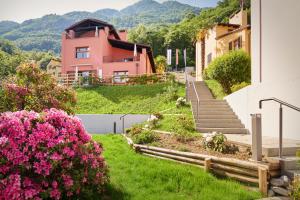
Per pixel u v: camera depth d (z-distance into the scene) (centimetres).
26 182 403
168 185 567
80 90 2852
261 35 1055
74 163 450
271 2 989
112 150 949
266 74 1014
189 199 507
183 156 739
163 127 1230
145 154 884
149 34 7112
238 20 2869
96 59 3369
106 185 549
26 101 793
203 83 2266
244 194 519
